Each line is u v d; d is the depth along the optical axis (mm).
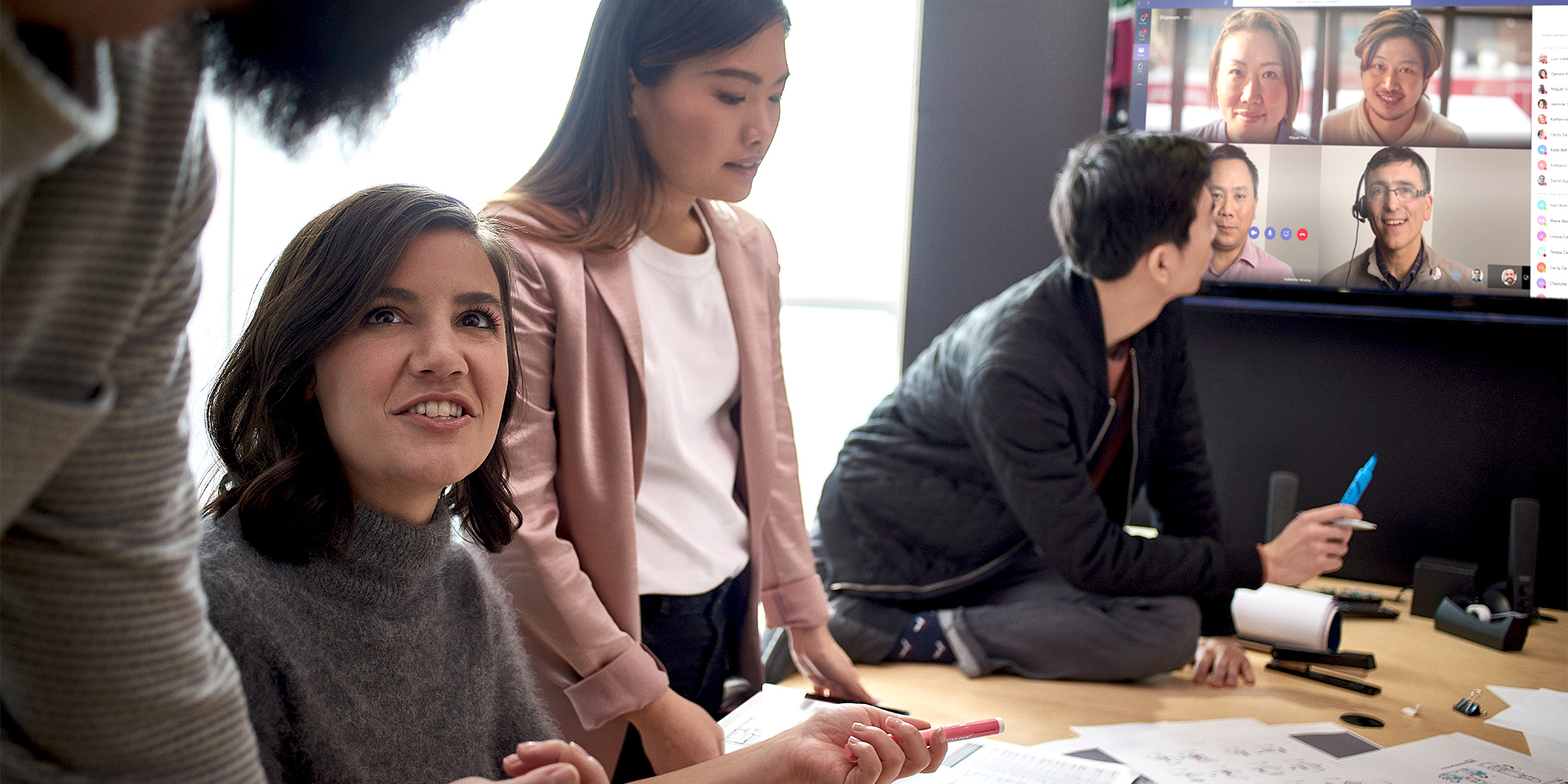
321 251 1043
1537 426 2633
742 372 1739
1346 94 2596
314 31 631
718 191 1603
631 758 1675
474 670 1120
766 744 1131
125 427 616
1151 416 2252
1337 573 2795
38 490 600
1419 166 2572
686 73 1517
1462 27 2527
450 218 1094
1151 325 2252
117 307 580
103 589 621
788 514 1857
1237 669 1997
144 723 645
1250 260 2686
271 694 939
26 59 469
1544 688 1965
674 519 1646
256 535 980
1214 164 2680
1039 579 2229
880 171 4164
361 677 1009
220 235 3988
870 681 1967
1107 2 2799
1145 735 1688
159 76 573
